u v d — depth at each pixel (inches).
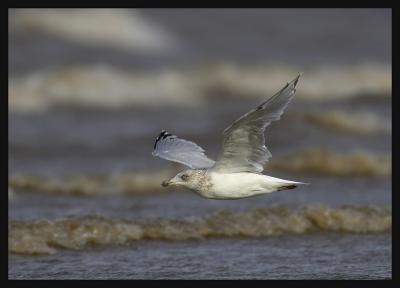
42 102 1084.5
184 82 1224.2
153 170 711.1
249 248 492.1
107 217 530.6
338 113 936.3
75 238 497.0
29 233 494.3
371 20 1670.8
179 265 458.0
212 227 526.0
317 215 545.3
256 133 342.0
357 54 1496.1
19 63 1274.6
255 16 1643.7
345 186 663.1
